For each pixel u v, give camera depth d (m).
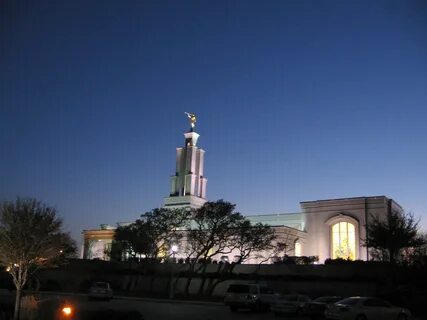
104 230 86.00
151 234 61.62
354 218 71.31
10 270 21.52
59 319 19.67
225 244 58.53
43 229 22.41
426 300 36.28
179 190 92.06
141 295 54.25
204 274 56.81
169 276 59.47
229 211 58.28
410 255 46.12
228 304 34.66
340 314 24.33
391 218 50.25
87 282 61.81
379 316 24.95
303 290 49.41
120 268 65.44
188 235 60.34
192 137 95.00
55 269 64.31
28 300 20.69
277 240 66.38
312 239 74.00
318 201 75.25
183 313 32.31
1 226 21.77
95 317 20.56
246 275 54.25
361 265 49.94
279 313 31.56
